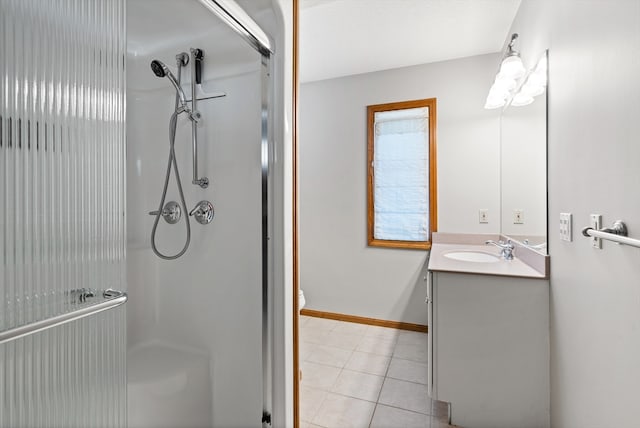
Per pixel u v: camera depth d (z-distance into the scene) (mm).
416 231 3016
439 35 2469
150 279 1639
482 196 2760
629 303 946
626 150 954
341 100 3207
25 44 531
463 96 2811
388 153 3088
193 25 1484
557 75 1484
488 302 1645
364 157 3143
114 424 693
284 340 1393
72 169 606
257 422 1450
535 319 1592
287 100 1389
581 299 1247
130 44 1622
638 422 908
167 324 1614
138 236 1652
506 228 2451
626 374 961
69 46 601
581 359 1247
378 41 2553
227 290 1499
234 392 1493
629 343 946
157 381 1474
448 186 2859
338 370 2270
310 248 3336
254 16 1390
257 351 1448
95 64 651
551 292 1550
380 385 2078
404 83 2984
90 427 643
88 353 640
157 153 1601
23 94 529
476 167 2777
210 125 1505
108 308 663
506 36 2469
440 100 2877
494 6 2123
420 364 2344
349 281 3201
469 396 1674
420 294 2979
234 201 1471
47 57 563
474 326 1663
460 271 1671
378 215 3141
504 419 1629
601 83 1094
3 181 505
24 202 532
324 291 3293
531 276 1589
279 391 1399
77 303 613
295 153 1462
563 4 1407
